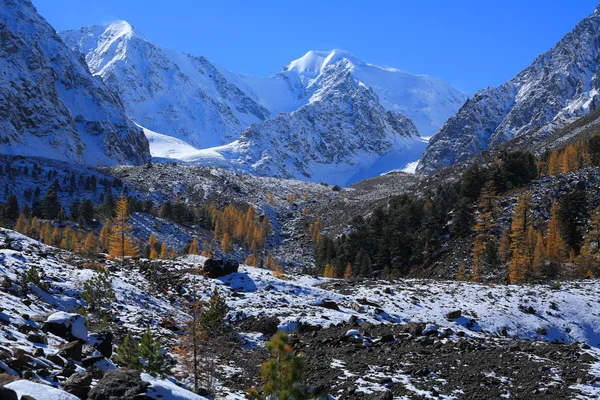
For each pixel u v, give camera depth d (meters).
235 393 22.84
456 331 36.50
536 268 72.00
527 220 92.44
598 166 112.88
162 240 152.62
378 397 22.88
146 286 42.91
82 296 29.94
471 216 102.19
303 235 193.12
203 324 29.08
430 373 26.81
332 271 105.81
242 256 158.00
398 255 102.25
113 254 62.53
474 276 79.69
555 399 23.12
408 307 43.75
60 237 119.31
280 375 15.58
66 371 15.27
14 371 13.83
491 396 23.80
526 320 41.41
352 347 31.77
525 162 118.00
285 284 48.06
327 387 25.12
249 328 36.72
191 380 23.06
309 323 36.56
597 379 25.12
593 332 41.16
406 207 123.44
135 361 19.11
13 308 22.92
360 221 159.50
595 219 81.75
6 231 49.22
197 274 48.78
